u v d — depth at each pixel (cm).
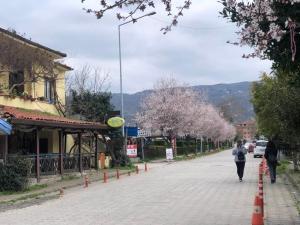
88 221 1266
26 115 2462
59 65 3272
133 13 757
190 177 2778
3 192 2069
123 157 4044
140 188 2180
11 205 1711
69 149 3466
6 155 2188
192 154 7256
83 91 4331
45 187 2305
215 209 1449
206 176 2827
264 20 688
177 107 6275
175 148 6469
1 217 1402
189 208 1478
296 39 736
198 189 2064
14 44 2609
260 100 3300
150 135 6350
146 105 6438
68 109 3684
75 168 2955
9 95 2670
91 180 2695
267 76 3450
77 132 3050
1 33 2556
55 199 1852
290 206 1508
